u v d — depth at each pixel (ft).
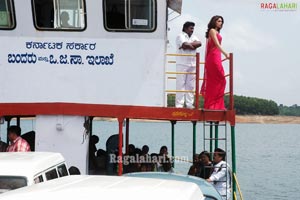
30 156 51.29
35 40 71.97
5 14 71.87
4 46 72.13
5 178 44.93
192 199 28.71
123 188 28.35
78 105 71.46
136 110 71.26
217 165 72.79
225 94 72.23
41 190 27.86
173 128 96.37
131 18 71.00
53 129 71.51
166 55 72.59
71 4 71.61
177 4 74.69
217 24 71.72
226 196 68.49
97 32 71.46
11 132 66.64
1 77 72.13
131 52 71.26
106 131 485.56
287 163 332.39
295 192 215.31
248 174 271.08
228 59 71.20
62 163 55.42
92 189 27.81
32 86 71.97
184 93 76.48
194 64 76.79
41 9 71.77
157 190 28.35
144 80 71.31
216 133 84.33
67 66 71.82
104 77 71.51
